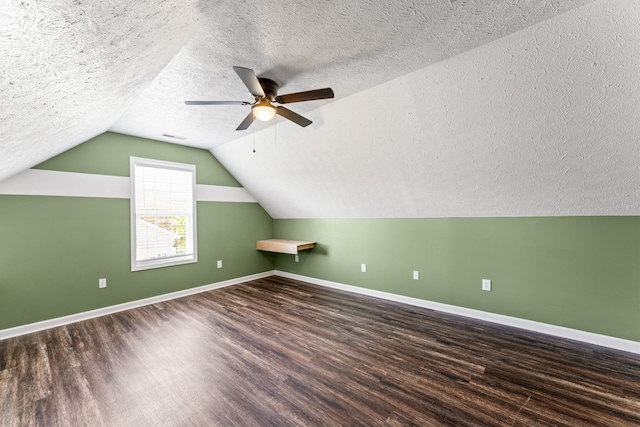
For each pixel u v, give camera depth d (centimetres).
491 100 204
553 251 269
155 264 380
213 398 181
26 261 286
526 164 236
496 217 299
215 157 452
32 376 207
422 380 198
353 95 249
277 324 301
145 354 238
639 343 231
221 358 231
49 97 131
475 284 316
